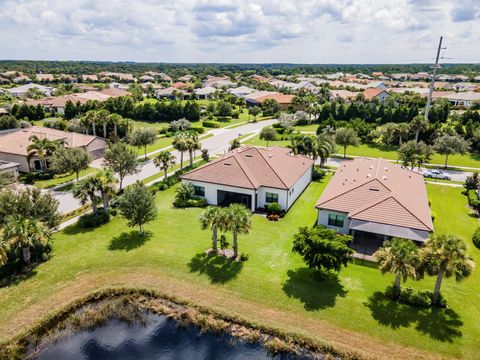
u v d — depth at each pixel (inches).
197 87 7642.7
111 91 6033.5
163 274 1234.0
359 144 2888.8
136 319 1071.0
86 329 1035.9
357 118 3764.8
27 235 1192.8
